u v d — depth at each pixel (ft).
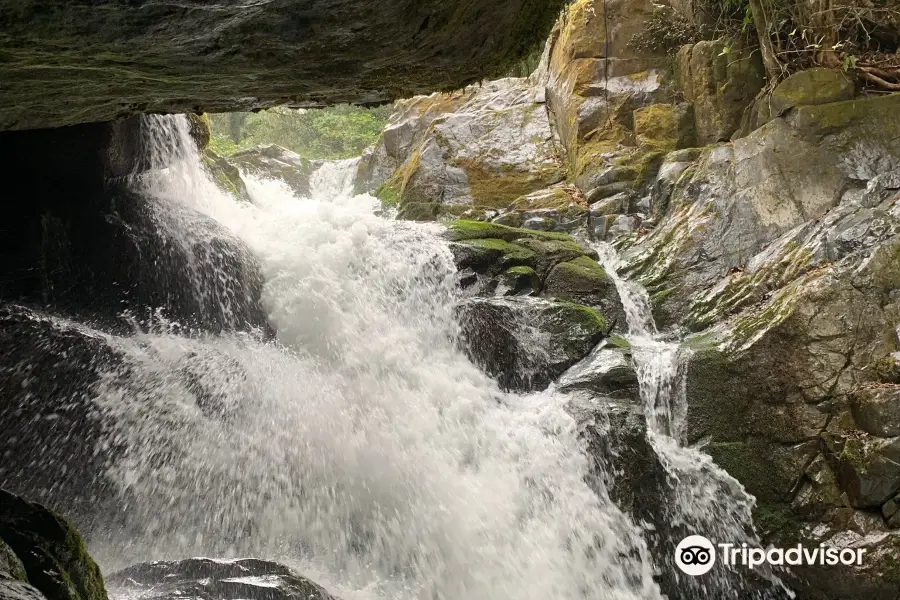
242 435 21.39
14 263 21.06
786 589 22.53
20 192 21.52
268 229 28.37
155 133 24.84
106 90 14.21
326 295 25.57
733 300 27.48
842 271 24.80
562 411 23.81
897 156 28.12
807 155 29.12
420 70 14.87
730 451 24.30
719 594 22.70
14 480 18.40
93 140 21.86
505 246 29.04
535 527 22.12
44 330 19.56
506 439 23.67
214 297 24.06
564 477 22.80
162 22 10.45
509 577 21.17
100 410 19.86
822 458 23.09
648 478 23.26
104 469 19.52
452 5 12.35
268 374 22.79
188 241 24.14
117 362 20.47
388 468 22.34
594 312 27.12
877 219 25.62
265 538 20.53
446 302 27.17
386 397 23.99
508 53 15.48
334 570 20.53
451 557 21.29
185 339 22.71
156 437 20.31
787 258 27.12
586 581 21.67
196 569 15.49
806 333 24.26
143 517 19.62
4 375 18.75
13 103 13.92
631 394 24.52
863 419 22.58
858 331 23.94
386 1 11.36
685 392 25.40
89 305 21.81
